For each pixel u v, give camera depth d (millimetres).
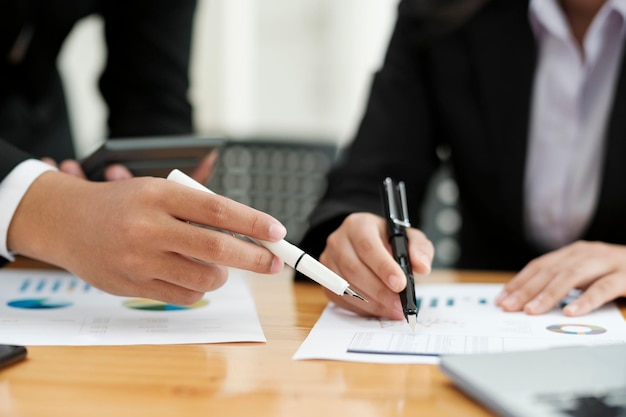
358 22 2645
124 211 640
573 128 1122
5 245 711
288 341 635
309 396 492
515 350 588
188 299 669
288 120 2756
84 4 1274
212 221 627
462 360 507
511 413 425
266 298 826
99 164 873
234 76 2748
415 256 729
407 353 584
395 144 1198
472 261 1229
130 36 1316
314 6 2684
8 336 640
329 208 938
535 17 1127
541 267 794
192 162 928
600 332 648
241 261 623
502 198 1143
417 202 1218
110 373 542
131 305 760
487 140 1152
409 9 1267
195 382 521
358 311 728
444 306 761
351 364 563
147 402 480
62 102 1426
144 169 903
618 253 799
